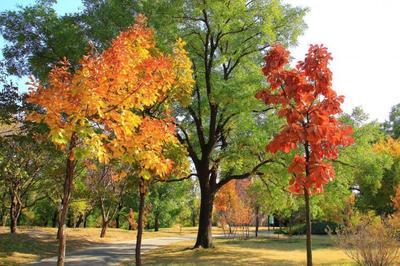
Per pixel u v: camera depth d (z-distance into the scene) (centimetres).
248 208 3819
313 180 728
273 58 776
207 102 1952
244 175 2141
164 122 956
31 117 755
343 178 1920
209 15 1923
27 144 1972
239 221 3778
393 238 1319
